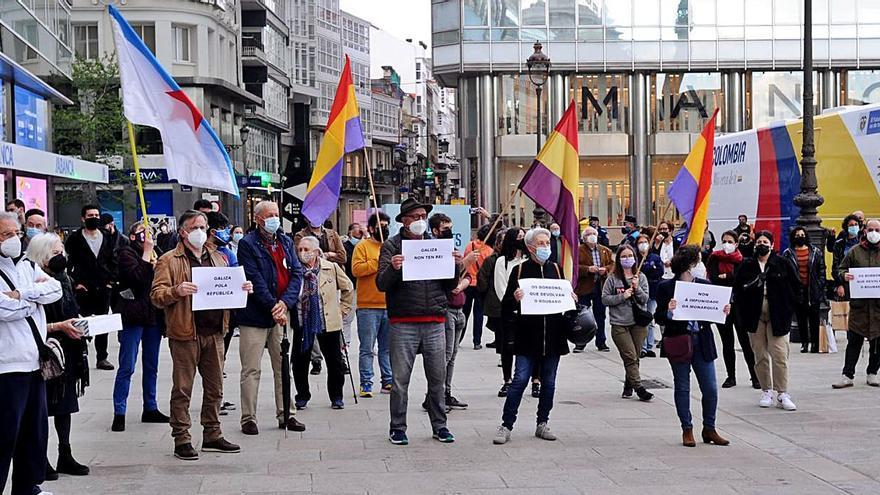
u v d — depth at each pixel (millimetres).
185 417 8969
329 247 15680
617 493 7789
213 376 9250
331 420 10945
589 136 49281
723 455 9172
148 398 10766
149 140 46406
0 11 23438
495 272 12453
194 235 8961
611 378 14211
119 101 40031
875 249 13188
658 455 9172
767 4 48500
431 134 147375
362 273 12406
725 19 48500
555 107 49250
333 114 11500
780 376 11547
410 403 12141
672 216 49281
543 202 11031
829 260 18906
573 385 13562
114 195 44562
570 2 48719
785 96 49375
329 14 86250
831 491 7883
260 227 9875
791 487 7996
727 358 13180
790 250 16203
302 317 11148
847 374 12992
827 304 16516
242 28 61938
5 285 6910
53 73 30047
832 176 19438
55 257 7879
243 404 10133
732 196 24062
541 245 9680
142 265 10344
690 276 9602
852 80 49188
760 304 11625
